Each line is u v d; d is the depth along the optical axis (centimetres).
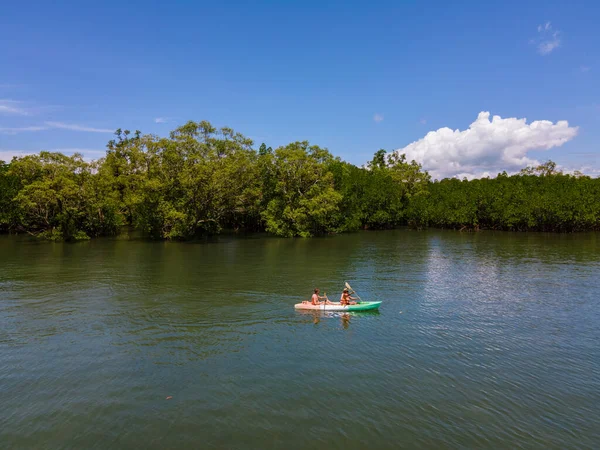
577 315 2394
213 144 7719
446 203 9756
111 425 1243
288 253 5159
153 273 3666
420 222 10325
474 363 1700
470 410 1334
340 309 2441
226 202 7131
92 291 2938
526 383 1525
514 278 3494
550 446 1152
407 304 2623
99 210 6981
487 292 2966
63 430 1219
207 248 5659
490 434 1205
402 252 5303
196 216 6600
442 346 1888
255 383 1509
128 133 8769
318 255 4969
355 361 1709
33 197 6034
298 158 7400
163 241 6506
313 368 1641
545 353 1812
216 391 1448
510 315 2388
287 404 1361
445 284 3244
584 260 4562
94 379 1541
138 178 6625
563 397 1425
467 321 2269
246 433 1200
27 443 1159
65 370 1620
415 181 11000
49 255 4812
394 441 1167
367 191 9831
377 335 2031
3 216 6912
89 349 1834
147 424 1247
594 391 1468
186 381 1525
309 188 7694
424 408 1343
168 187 6303
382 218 9706
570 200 8162
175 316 2331
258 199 7706
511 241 6781
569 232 8544
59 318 2291
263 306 2547
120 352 1802
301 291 2967
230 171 6412
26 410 1328
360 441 1166
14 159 8181
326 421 1263
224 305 2567
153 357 1747
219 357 1747
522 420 1280
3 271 3738
